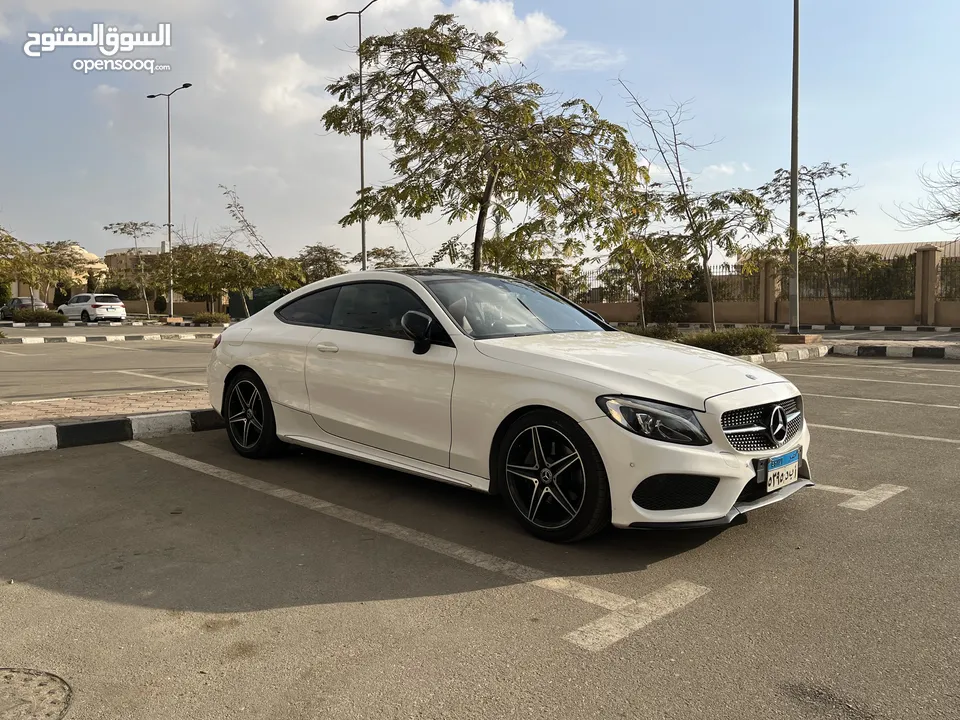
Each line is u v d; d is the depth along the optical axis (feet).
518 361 12.58
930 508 14.11
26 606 9.88
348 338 15.62
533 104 30.73
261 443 17.57
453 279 15.88
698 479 11.12
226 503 14.46
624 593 10.39
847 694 7.80
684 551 11.96
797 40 49.57
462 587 10.59
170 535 12.64
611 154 31.45
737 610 9.83
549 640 9.03
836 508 14.14
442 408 13.51
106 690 7.90
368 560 11.59
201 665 8.43
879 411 24.89
